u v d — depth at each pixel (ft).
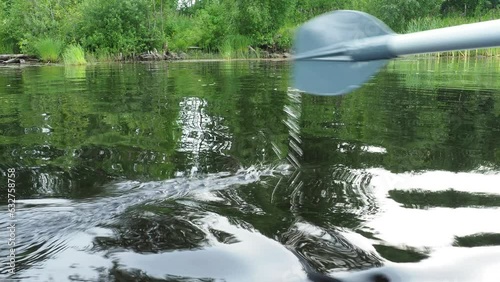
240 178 7.68
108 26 59.72
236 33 68.23
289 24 73.82
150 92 19.92
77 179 7.67
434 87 21.65
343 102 16.39
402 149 9.40
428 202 6.45
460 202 6.46
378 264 4.82
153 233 5.62
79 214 6.17
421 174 7.70
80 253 5.17
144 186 7.32
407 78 27.09
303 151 9.32
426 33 3.92
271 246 5.23
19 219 6.02
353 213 6.13
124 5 60.49
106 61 56.29
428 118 13.00
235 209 6.33
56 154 9.29
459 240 5.32
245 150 9.52
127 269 4.78
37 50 54.70
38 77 29.35
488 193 6.78
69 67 42.52
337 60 4.38
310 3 90.99
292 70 4.59
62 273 4.75
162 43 62.90
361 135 10.75
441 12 108.27
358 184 7.29
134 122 12.60
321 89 4.45
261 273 4.68
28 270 4.80
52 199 6.73
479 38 3.60
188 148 9.68
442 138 10.38
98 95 18.88
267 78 27.09
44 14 59.36
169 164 8.54
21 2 59.88
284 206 6.41
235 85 22.74
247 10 66.18
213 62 50.98
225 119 12.95
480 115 13.53
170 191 7.08
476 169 7.97
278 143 10.00
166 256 5.06
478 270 4.66
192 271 4.75
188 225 5.81
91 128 11.85
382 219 5.93
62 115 13.84
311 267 4.77
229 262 4.88
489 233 5.48
